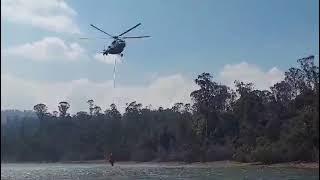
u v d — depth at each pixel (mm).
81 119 155625
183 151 156625
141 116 177500
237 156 131875
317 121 113688
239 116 145375
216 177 76812
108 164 156125
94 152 154000
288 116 134125
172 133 166875
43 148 85375
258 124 136250
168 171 103938
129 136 171625
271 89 144875
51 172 107062
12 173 103812
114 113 175750
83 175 93438
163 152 164875
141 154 164625
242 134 139375
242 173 87438
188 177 78625
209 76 162375
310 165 109312
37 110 101375
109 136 166000
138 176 85688
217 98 161250
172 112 174375
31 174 99500
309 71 141125
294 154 115750
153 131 170625
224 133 155750
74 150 126812
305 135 114875
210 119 157000
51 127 97500
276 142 124250
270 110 139750
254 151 124250
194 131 159625
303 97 134750
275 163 118500
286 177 73125
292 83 143250
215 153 144875
